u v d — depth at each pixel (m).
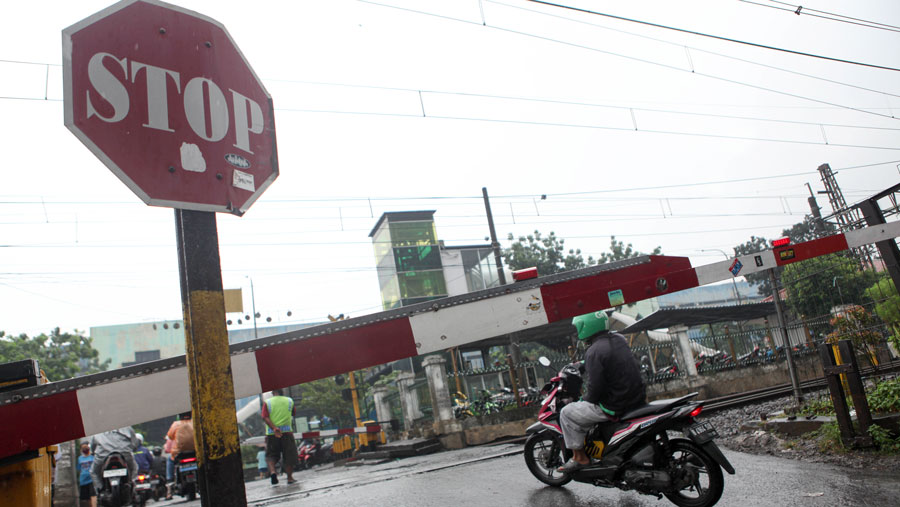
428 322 3.69
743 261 4.88
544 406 4.99
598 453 4.20
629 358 4.16
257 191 2.74
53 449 3.54
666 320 20.94
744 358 16.72
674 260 4.54
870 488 3.89
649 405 4.04
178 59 2.60
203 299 2.35
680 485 3.78
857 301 8.34
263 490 8.20
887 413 5.40
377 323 3.56
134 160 2.37
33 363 2.93
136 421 2.95
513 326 3.91
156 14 2.59
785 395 11.05
